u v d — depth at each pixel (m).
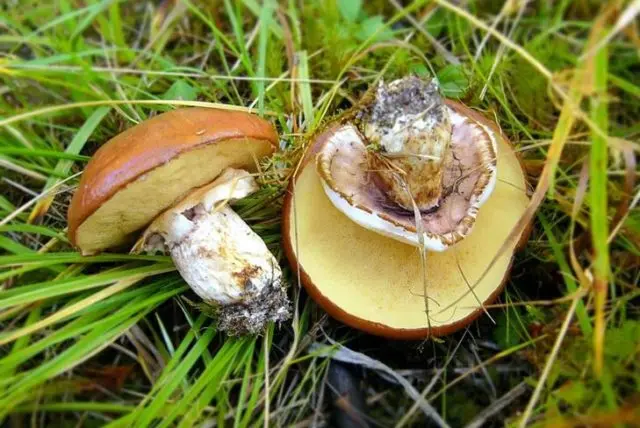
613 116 0.25
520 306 0.21
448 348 0.20
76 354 0.18
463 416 0.19
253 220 0.22
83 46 0.27
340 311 0.18
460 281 0.19
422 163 0.17
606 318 0.19
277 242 0.21
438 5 0.28
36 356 0.20
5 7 0.28
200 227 0.19
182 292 0.21
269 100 0.24
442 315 0.18
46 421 0.20
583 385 0.17
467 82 0.24
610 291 0.20
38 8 0.28
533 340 0.19
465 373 0.19
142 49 0.28
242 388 0.18
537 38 0.26
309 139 0.21
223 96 0.25
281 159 0.21
